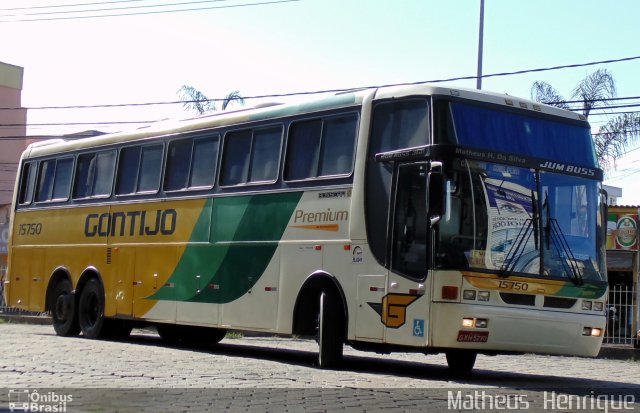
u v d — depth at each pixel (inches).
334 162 534.0
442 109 478.6
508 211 483.2
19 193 846.5
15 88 2185.0
